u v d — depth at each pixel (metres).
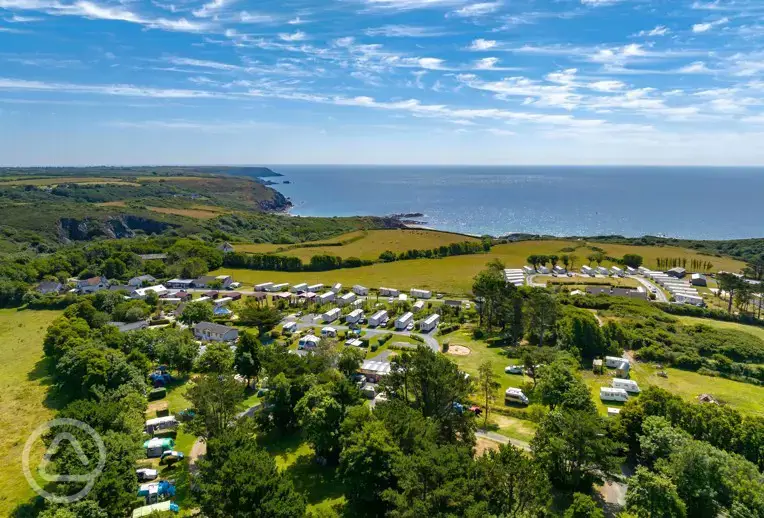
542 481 44.19
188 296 141.50
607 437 55.75
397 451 49.16
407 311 129.25
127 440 52.25
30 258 171.62
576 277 162.00
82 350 78.44
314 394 64.06
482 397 77.44
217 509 43.72
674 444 50.62
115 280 157.12
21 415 71.88
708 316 122.94
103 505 45.19
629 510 47.12
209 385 60.94
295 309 131.88
